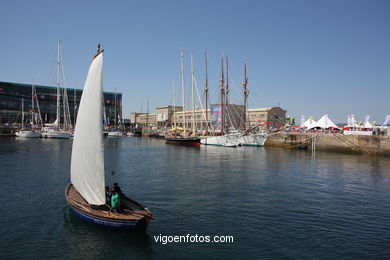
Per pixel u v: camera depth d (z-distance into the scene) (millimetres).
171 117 166500
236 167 41219
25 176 32344
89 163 16406
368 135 59219
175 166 42250
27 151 58625
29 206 21156
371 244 15344
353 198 24266
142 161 48156
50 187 27078
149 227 17422
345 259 13789
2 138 101438
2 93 148000
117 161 48188
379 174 35781
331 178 33000
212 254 14281
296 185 29172
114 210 16641
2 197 23531
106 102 185125
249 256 14094
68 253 14250
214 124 92875
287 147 74938
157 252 14430
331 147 65188
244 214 19938
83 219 17750
